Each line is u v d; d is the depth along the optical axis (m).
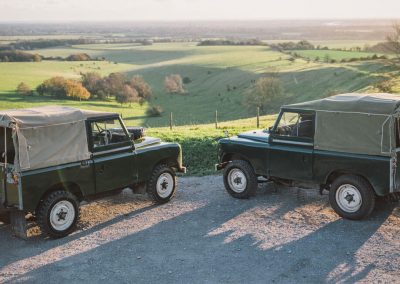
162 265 8.21
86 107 109.12
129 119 99.31
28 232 10.02
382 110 9.41
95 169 10.24
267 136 11.63
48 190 9.64
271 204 11.28
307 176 10.62
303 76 115.38
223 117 101.88
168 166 12.12
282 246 8.80
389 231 9.30
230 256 8.48
